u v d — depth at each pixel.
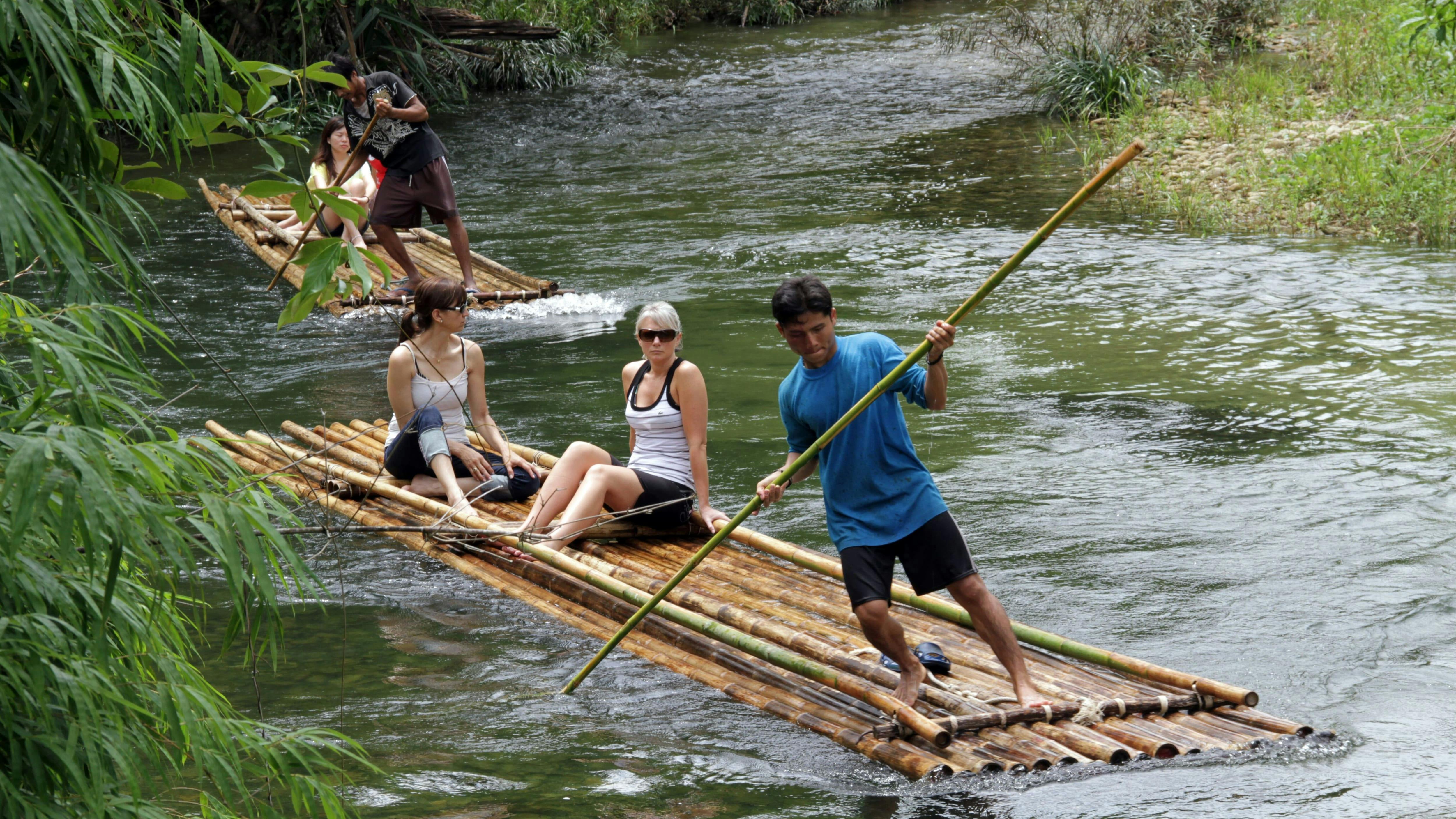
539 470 19.50
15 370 7.56
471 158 50.16
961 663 13.82
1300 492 18.34
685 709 12.99
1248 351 25.45
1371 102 47.38
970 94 61.00
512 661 14.15
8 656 6.51
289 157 47.97
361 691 13.27
